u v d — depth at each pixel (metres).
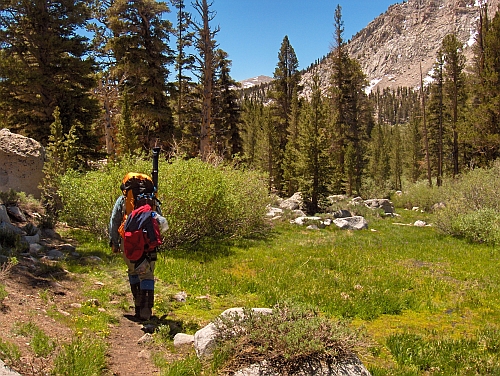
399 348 5.11
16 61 19.58
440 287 8.48
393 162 81.12
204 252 10.88
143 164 10.84
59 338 4.08
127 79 27.78
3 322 4.07
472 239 15.62
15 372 3.10
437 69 48.50
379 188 44.19
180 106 36.19
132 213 5.02
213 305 6.51
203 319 5.76
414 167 68.38
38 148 12.89
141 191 5.21
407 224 22.84
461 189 19.19
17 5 19.34
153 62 27.47
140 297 5.28
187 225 11.12
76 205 10.62
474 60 37.66
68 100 20.05
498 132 30.75
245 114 64.56
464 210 17.56
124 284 6.75
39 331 3.96
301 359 3.84
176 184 10.70
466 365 4.73
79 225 11.24
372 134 81.62
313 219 19.91
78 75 20.64
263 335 4.00
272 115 50.47
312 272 9.24
